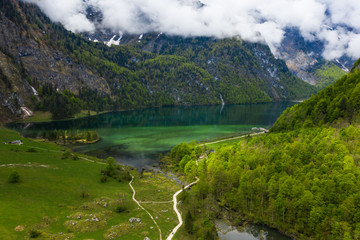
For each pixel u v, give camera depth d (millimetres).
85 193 101188
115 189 113875
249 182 98188
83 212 85500
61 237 68250
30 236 65750
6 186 92625
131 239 73688
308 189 85625
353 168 84250
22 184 97188
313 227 77375
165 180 132375
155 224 84438
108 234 74125
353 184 78375
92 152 192000
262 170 103438
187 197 104688
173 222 86750
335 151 99500
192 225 81875
